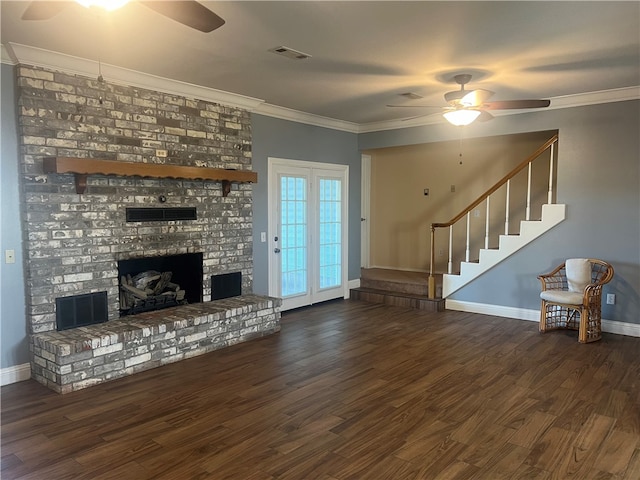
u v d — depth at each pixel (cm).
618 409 328
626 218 511
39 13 226
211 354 454
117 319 434
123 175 415
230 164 538
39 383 380
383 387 370
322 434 295
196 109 499
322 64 404
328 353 456
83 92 408
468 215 642
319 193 671
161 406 336
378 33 330
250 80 458
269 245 598
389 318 598
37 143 382
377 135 706
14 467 258
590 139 528
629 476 247
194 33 329
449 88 488
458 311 638
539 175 692
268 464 260
